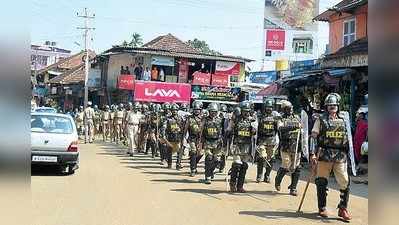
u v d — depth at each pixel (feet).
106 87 143.95
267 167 42.29
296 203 32.76
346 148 28.02
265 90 78.84
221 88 116.67
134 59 130.93
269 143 41.91
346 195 27.86
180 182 40.65
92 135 87.15
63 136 41.04
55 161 40.37
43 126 41.73
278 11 92.22
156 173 46.11
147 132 66.03
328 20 83.25
